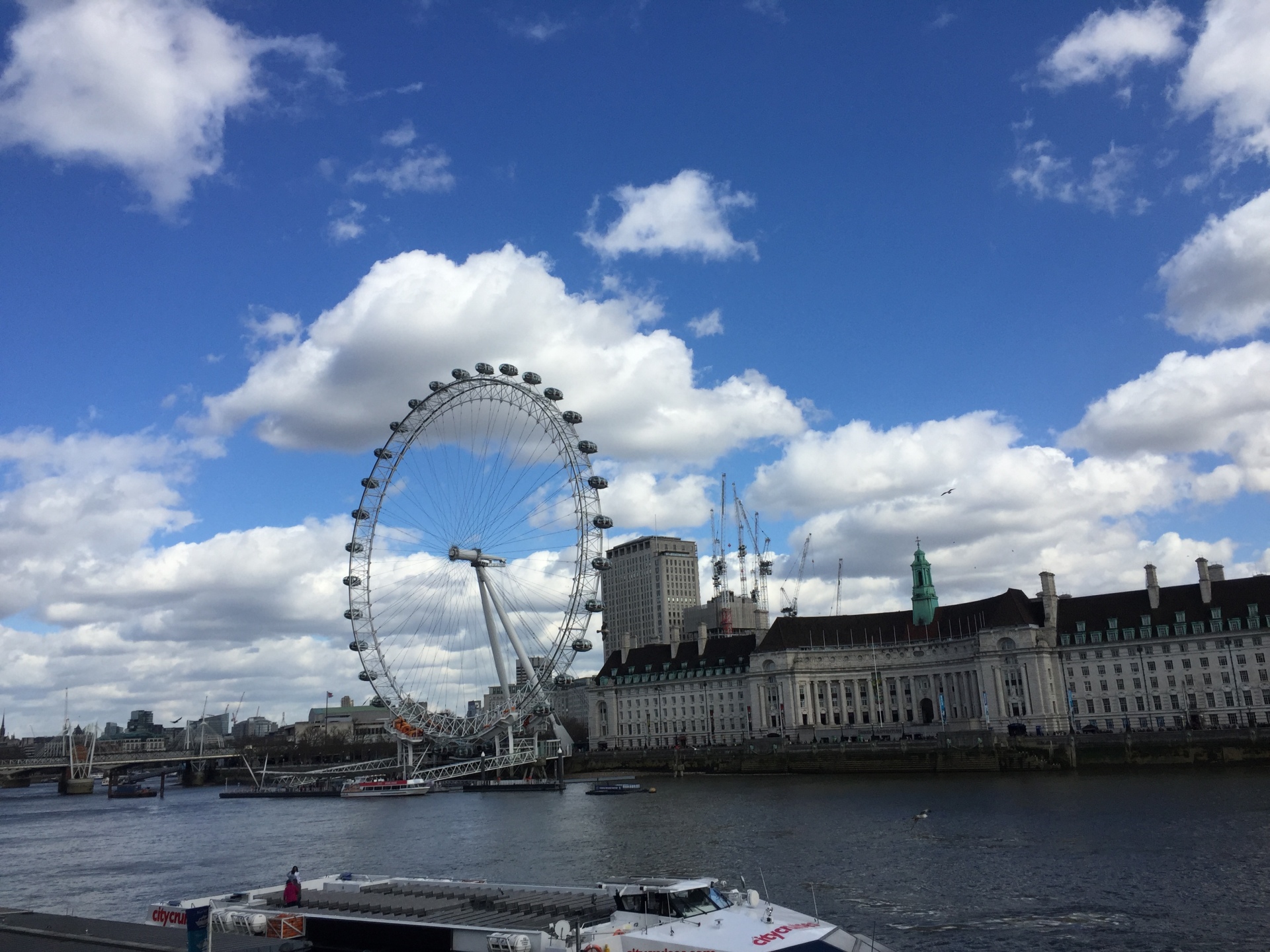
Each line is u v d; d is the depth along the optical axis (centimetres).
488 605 19975
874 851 8531
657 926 3806
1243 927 5591
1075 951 5272
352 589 18700
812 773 19450
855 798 13562
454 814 14925
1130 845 8200
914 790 14412
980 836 9088
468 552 19450
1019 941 5481
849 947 3666
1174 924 5700
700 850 9044
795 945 3559
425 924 4012
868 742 19575
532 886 4734
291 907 4550
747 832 10231
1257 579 19700
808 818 11262
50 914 5025
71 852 12000
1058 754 16762
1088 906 6166
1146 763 16112
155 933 4456
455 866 8906
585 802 15775
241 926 4406
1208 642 19600
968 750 17500
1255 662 19062
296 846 11512
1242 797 11038
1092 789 12938
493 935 3791
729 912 3941
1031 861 7712
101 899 8150
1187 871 7056
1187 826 9044
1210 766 15550
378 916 4231
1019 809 11106
